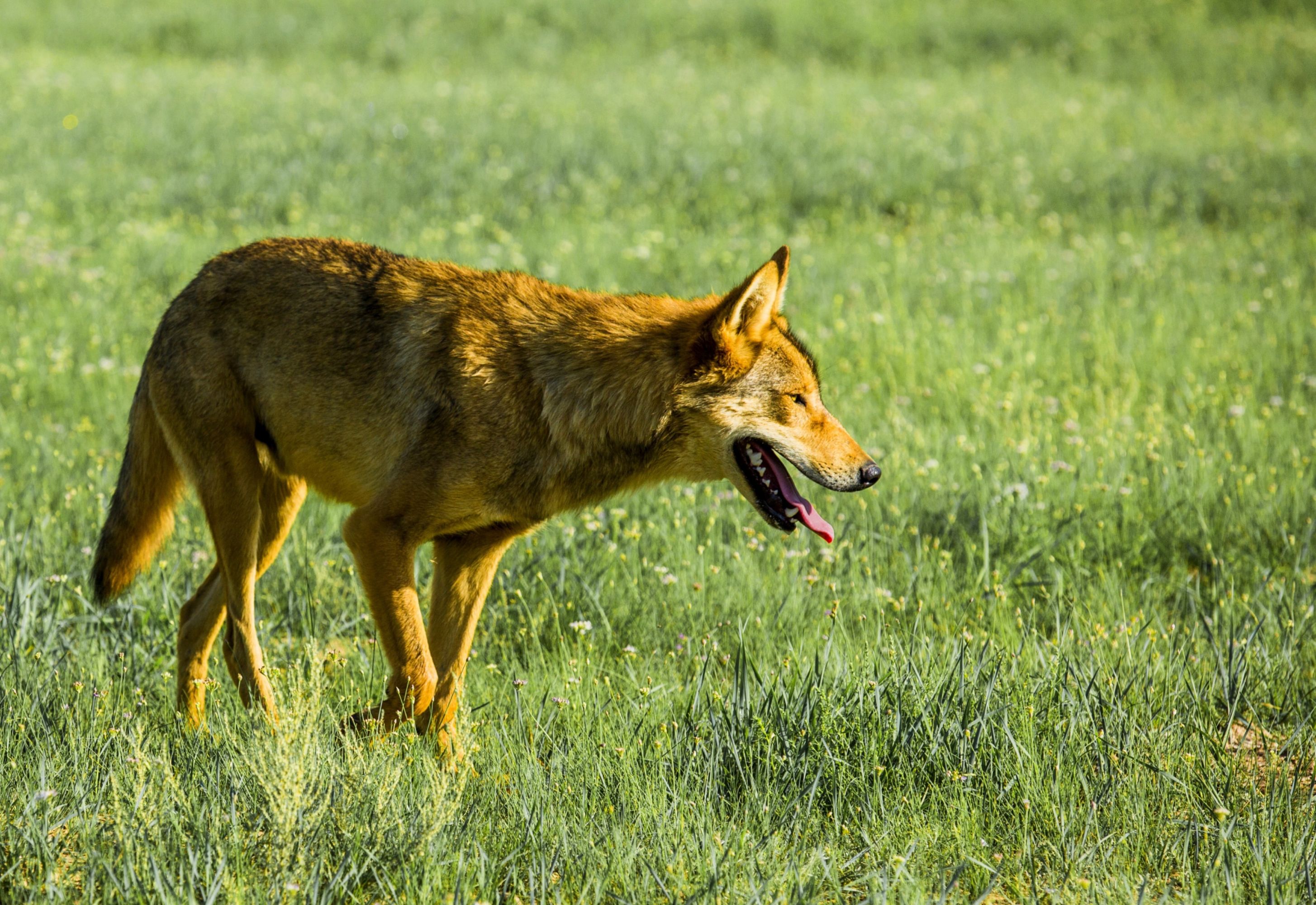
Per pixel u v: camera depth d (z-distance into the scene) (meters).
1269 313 28.06
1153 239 35.12
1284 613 15.80
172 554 17.23
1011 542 18.16
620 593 16.39
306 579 16.17
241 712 13.04
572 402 13.21
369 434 13.34
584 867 10.52
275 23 68.19
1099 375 24.47
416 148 42.81
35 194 35.94
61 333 25.53
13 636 14.08
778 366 13.79
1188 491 19.16
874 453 21.12
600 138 44.56
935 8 75.75
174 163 40.97
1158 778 12.04
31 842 10.34
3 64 54.56
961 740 12.20
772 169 41.59
